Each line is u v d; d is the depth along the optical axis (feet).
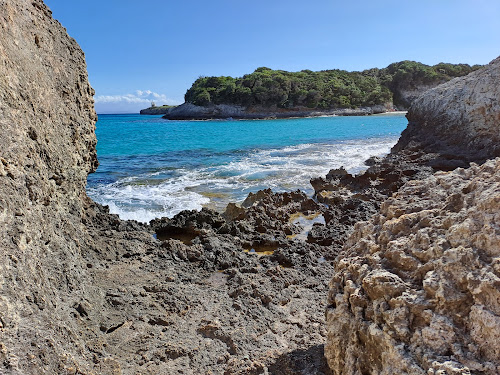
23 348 11.39
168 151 99.86
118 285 22.34
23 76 18.62
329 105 316.19
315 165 74.74
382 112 330.95
